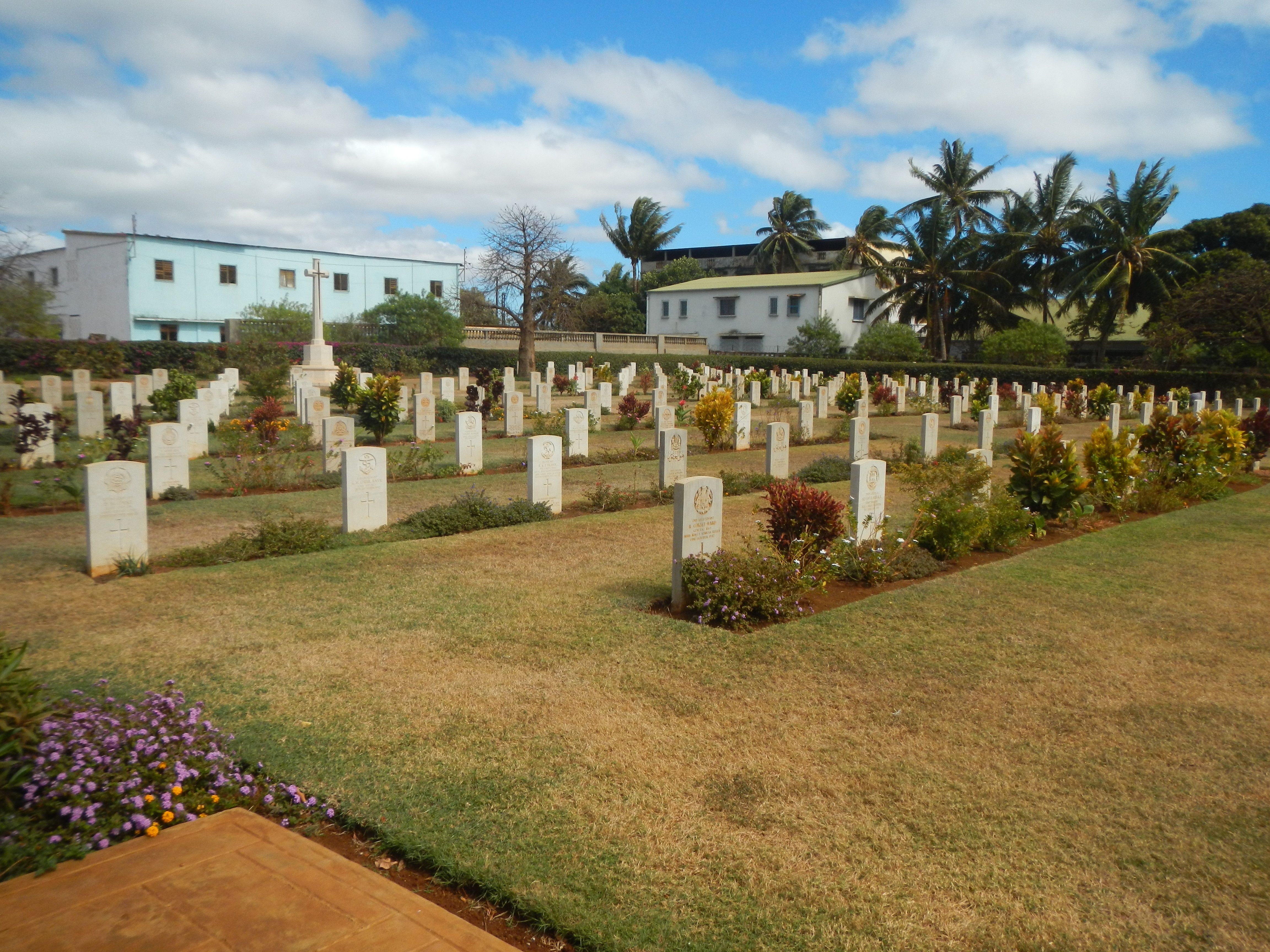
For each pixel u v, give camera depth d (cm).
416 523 1187
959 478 1103
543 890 396
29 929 342
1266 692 646
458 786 488
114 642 716
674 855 426
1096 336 5906
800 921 379
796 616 820
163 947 333
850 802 480
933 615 827
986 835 449
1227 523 1330
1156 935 374
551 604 842
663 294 7231
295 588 889
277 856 405
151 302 5069
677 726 573
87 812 412
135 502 956
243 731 551
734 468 1916
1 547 1066
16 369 3750
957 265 5838
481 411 2753
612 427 2652
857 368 5372
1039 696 633
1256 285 4119
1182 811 477
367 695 614
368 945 339
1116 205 5194
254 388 3006
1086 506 1327
